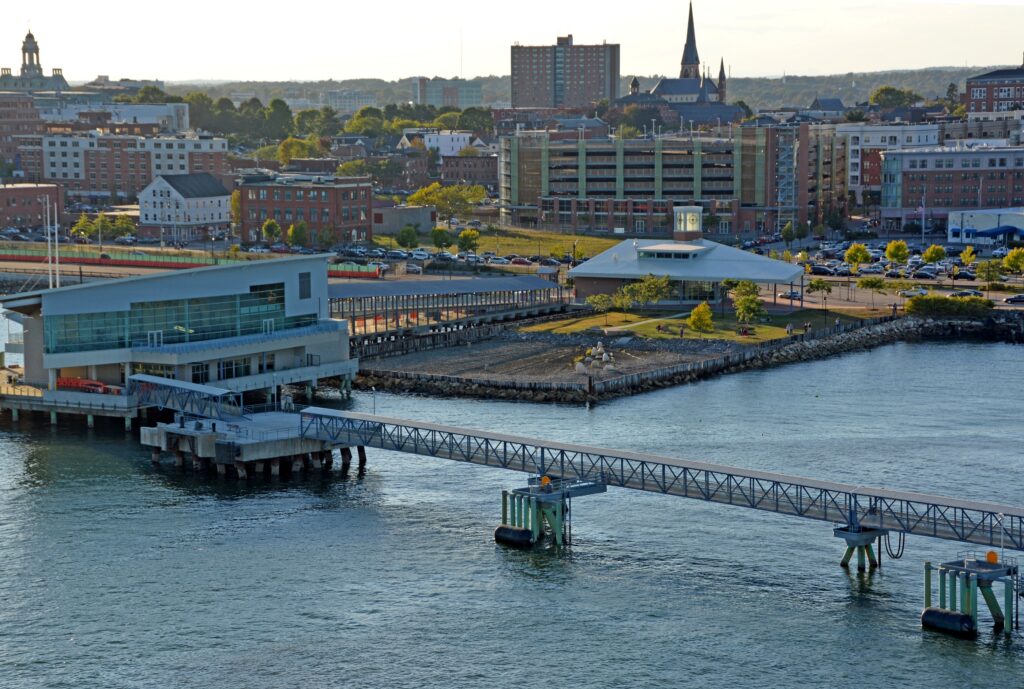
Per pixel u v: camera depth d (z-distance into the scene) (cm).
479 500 15450
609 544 14025
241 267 19975
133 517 14912
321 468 16675
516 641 11931
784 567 13375
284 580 13200
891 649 11712
